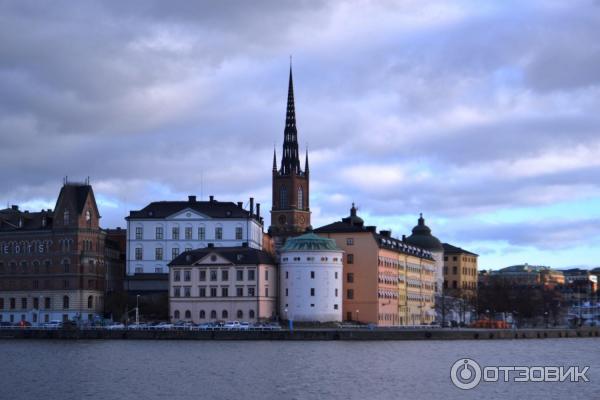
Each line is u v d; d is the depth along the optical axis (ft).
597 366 591.37
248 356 621.31
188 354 636.89
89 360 597.52
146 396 449.06
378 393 459.32
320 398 444.14
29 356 624.59
